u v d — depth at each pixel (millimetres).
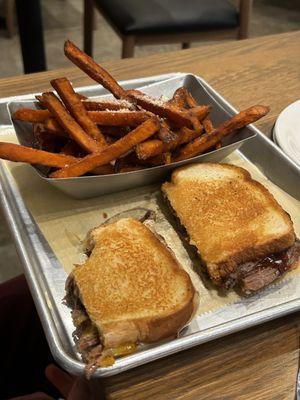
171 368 269
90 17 986
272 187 394
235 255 313
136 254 303
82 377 266
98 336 270
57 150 378
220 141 389
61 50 1187
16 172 387
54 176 338
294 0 1524
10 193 371
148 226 338
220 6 876
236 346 281
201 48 562
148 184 387
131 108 374
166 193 364
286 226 328
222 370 271
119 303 276
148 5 847
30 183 379
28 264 309
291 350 283
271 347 283
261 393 262
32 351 440
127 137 339
